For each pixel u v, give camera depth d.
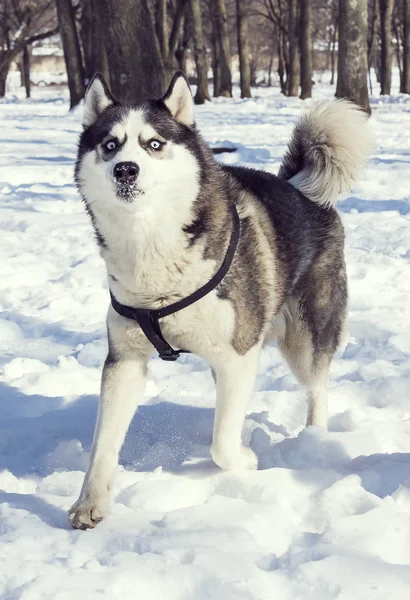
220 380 2.17
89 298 3.41
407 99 14.27
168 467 2.22
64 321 3.24
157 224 2.07
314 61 36.88
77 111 12.72
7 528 1.91
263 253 2.25
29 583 1.72
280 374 2.77
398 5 22.97
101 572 1.76
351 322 3.08
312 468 2.16
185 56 19.09
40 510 2.01
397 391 2.57
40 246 4.25
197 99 15.75
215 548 1.82
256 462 2.21
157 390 2.70
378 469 2.11
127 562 1.78
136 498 2.05
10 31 21.80
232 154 6.30
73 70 13.67
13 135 9.11
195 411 2.52
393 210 4.88
